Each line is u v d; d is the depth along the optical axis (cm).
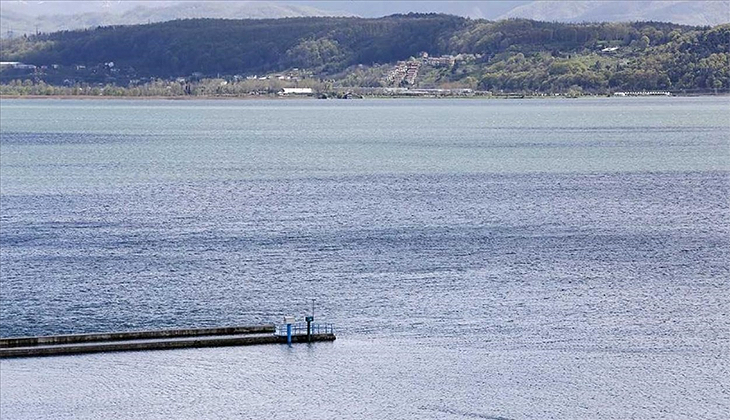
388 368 16700
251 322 19350
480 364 16925
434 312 19875
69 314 19950
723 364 16962
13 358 16875
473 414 15025
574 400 15500
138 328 18988
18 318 19638
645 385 16062
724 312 19988
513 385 16062
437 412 15088
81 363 16712
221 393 15700
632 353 17462
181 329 17775
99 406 15162
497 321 19300
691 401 15488
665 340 18200
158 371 16500
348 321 19250
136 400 15438
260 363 16875
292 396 15650
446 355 17338
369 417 14938
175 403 15362
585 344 17950
